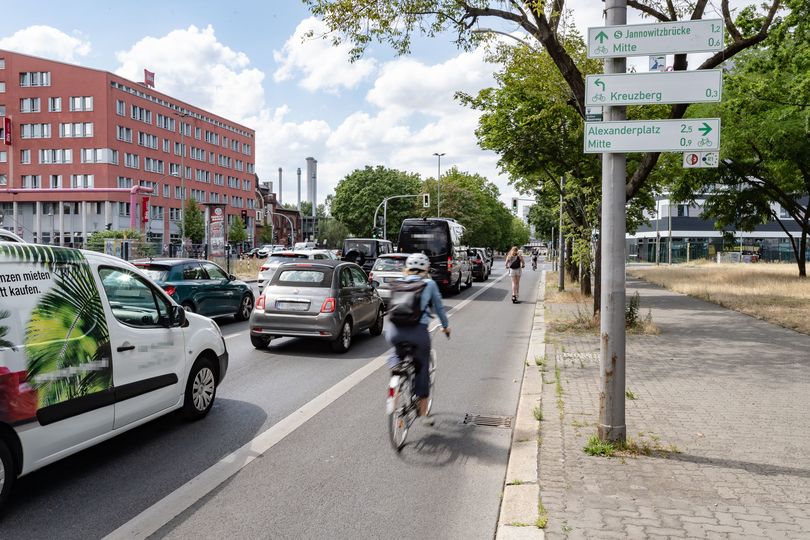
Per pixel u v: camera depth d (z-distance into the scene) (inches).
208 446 217.5
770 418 242.7
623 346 205.0
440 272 950.4
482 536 150.9
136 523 156.3
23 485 181.0
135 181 2898.6
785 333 487.2
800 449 205.3
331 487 180.9
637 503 161.8
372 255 1080.2
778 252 2532.0
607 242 203.9
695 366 351.3
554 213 1026.1
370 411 265.4
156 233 3058.6
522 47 614.9
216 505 167.8
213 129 3612.2
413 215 3127.5
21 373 164.2
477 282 1380.4
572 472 184.4
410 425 227.9
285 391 302.4
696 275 1338.6
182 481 185.0
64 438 177.9
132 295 217.6
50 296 176.7
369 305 467.8
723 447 207.3
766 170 1101.7
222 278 577.3
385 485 182.7
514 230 5241.1
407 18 479.5
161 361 224.8
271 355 404.2
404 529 154.3
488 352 425.4
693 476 181.0
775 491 169.9
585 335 480.1
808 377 320.5
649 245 2933.1
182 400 238.7
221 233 1176.2
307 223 5182.1
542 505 159.8
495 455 210.2
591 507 159.3
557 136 710.5
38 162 2733.8
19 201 2783.0
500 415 261.4
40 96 2719.0
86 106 2699.3
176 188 3238.2
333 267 423.5
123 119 2810.0
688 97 195.2
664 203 2810.0
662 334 481.4
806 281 1076.5
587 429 229.0
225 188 3752.5
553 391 291.9
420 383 223.8
